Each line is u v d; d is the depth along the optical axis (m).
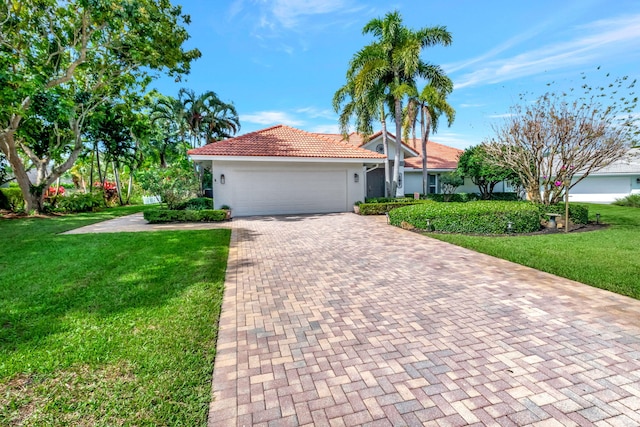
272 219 13.83
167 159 28.86
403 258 7.00
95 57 15.68
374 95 17.95
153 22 14.20
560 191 11.84
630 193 20.80
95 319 3.89
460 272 5.93
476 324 3.83
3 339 3.39
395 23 17.00
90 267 6.10
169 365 2.97
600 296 4.66
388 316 4.08
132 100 18.02
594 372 2.88
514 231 10.02
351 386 2.72
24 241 8.62
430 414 2.39
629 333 3.57
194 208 14.33
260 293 4.94
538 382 2.75
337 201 16.78
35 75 13.08
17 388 2.62
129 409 2.41
